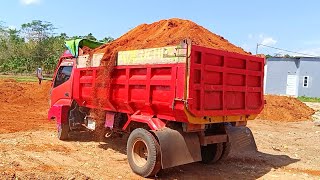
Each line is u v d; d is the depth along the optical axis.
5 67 61.47
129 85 7.50
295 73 40.06
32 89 25.25
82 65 9.24
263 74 7.83
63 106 9.91
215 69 6.64
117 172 7.09
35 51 76.69
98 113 8.93
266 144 10.90
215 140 7.36
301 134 13.46
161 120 7.01
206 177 7.04
